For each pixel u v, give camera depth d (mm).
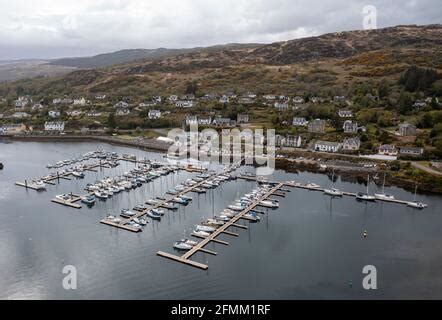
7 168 179625
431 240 102812
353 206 128500
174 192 140125
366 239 103812
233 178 158750
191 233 107312
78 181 157875
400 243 101375
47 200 136500
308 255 95375
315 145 194750
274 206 127000
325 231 109188
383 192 141125
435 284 82688
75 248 100312
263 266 90438
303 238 104750
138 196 138750
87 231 110375
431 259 92812
